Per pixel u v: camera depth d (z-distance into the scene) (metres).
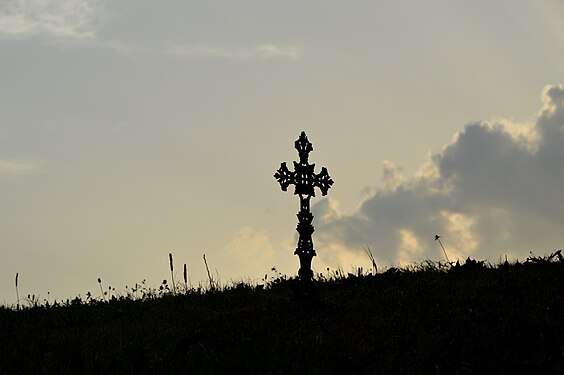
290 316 16.19
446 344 13.66
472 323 14.84
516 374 12.51
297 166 17.80
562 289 17.02
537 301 16.22
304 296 17.44
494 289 17.41
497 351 13.27
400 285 18.70
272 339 14.31
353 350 13.54
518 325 14.59
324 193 17.89
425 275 19.52
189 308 18.20
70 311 17.94
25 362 12.98
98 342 14.55
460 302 16.52
